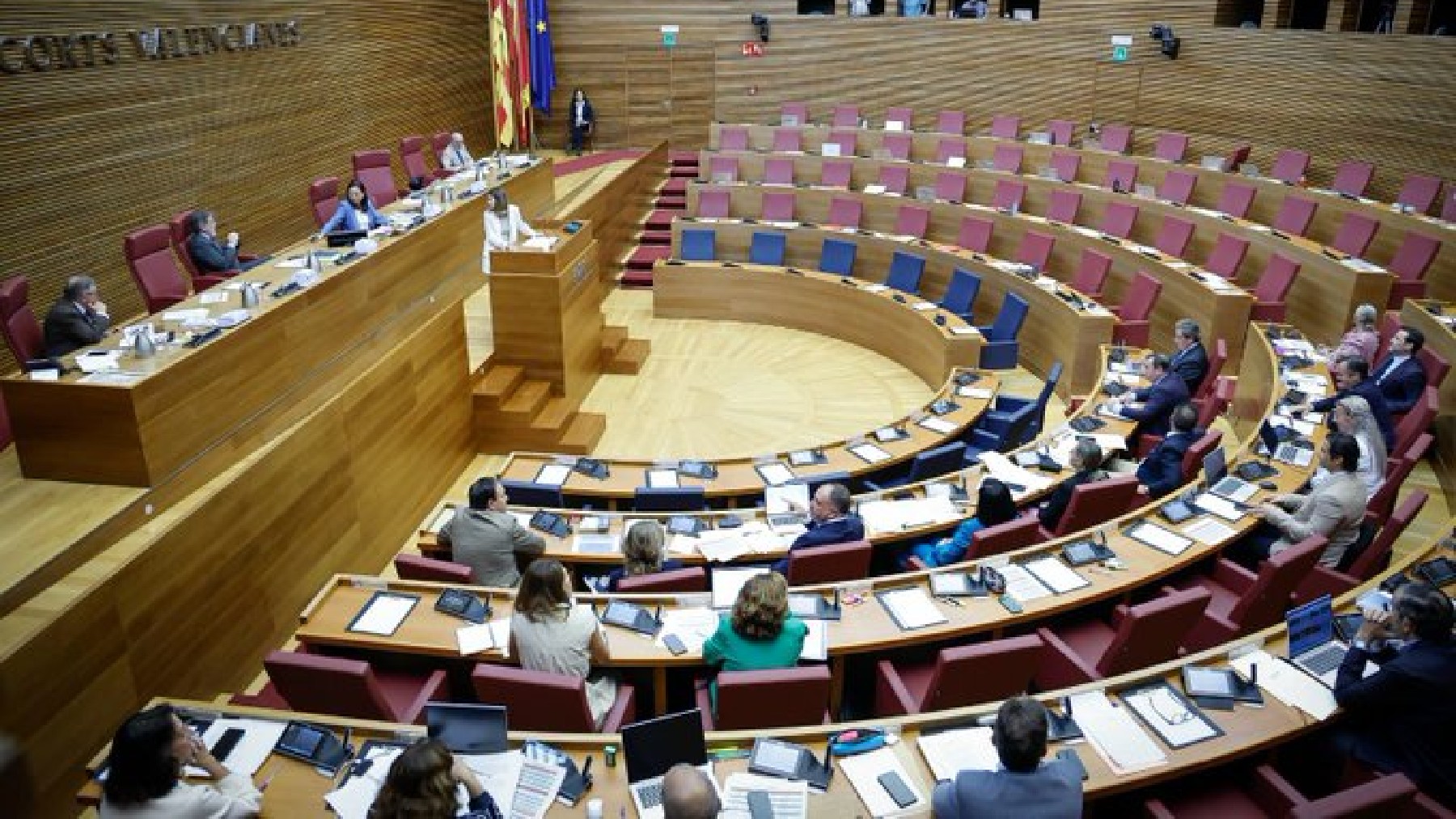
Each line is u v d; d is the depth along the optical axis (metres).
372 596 5.48
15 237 8.28
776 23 17.84
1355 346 8.81
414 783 3.20
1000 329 11.20
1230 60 14.23
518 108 16.80
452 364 8.86
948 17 16.95
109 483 5.77
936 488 6.97
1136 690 4.40
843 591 5.38
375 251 8.59
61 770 4.73
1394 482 6.68
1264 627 5.50
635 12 18.50
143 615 5.21
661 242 16.39
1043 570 5.61
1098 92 15.80
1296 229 12.04
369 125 13.63
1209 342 10.54
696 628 5.06
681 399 10.94
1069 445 7.66
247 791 3.79
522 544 5.93
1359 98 12.89
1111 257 12.02
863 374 11.73
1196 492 6.52
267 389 6.93
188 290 8.83
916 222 13.85
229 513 5.86
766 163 15.84
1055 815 3.34
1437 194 11.88
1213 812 4.13
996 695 4.45
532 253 9.50
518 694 4.25
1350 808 3.30
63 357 6.23
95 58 8.95
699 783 3.12
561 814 3.76
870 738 4.08
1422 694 4.07
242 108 10.96
